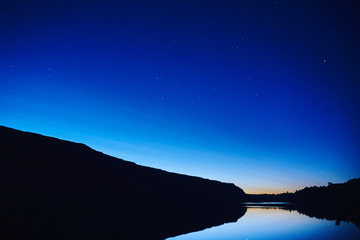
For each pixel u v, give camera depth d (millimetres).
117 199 38812
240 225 24625
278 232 19469
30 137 48219
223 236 18062
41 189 28281
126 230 20516
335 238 15906
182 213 39812
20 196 24000
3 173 28625
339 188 102125
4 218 18750
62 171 40250
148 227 22547
